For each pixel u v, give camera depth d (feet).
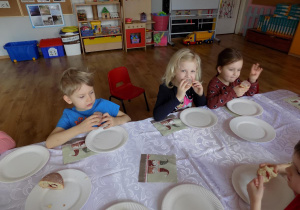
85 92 3.33
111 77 6.89
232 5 18.54
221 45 16.39
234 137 3.16
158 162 2.68
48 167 2.65
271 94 4.51
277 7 14.69
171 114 3.79
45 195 2.24
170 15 15.51
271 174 2.27
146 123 3.52
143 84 10.05
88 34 14.07
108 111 4.01
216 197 2.18
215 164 2.66
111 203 2.17
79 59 13.66
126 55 14.37
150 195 2.26
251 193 2.05
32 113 7.81
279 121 3.52
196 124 3.46
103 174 2.52
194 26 17.66
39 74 11.41
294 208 1.93
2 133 3.17
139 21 14.89
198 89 4.01
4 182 2.43
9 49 12.89
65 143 3.08
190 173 2.52
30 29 13.79
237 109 3.88
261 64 12.23
